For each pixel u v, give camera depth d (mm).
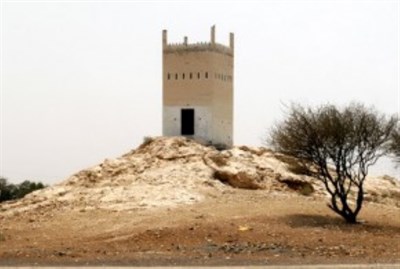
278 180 81625
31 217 67688
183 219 60938
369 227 59500
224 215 62719
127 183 79000
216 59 92688
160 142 88688
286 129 65250
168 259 45094
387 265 41812
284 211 65375
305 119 64062
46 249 50594
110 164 84375
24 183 130500
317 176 65188
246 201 70625
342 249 49219
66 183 81750
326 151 63125
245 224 58094
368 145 62906
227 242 52250
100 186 79125
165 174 79938
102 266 41750
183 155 84938
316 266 41312
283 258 45531
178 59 93062
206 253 48000
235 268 40469
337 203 74312
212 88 91688
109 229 59375
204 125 91750
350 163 62906
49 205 72812
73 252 48844
